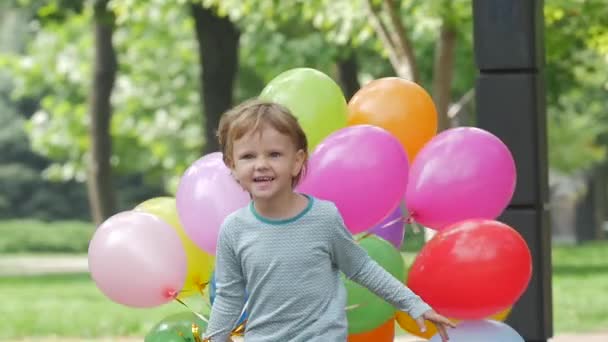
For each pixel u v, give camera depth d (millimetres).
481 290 7605
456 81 31438
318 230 6410
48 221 68938
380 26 22406
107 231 8039
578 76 28688
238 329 7473
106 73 36156
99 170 36375
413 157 8648
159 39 43438
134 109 47125
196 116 45625
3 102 69938
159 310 19484
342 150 7762
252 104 6465
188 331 8055
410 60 21984
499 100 9508
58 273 32344
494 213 8211
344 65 31469
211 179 8047
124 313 19031
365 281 6527
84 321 17781
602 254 35531
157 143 48688
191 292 8477
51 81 47750
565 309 19281
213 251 8062
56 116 48500
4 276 30125
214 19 29359
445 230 7828
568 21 22781
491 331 7773
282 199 6434
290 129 6367
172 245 8055
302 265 6379
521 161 9500
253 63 33031
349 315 7922
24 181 68875
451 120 27734
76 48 46000
